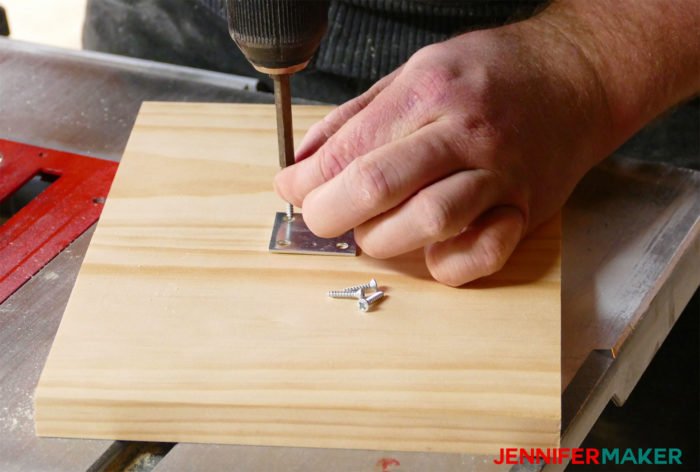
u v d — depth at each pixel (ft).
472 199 1.99
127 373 1.88
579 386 1.97
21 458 1.86
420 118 2.09
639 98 2.37
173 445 1.91
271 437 1.88
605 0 2.42
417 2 2.64
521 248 2.10
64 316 1.96
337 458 1.87
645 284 2.15
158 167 2.27
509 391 1.86
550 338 1.94
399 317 1.97
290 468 1.86
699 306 3.23
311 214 2.02
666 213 2.31
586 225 2.28
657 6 2.41
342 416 1.86
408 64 2.21
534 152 2.13
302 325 1.95
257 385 1.87
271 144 2.34
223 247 2.09
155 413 1.87
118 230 2.12
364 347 1.92
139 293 2.00
